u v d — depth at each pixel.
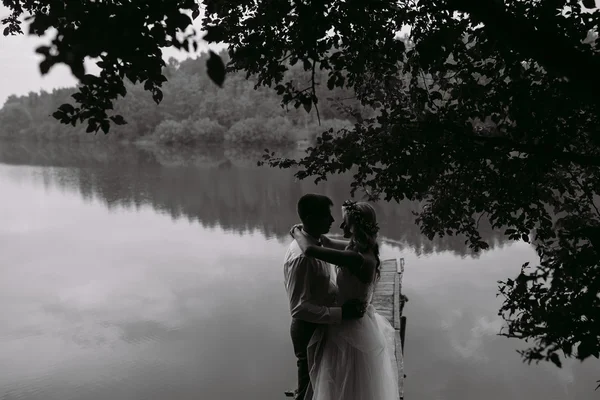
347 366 3.28
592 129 2.56
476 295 10.79
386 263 9.82
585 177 3.11
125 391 7.55
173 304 11.00
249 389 7.64
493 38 2.46
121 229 18.48
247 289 11.77
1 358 8.70
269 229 18.02
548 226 3.04
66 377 8.05
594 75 1.46
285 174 34.53
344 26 2.50
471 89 2.75
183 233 17.67
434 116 2.71
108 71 2.21
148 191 27.62
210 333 9.45
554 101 2.52
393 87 3.02
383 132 2.81
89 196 26.22
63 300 11.38
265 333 9.46
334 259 3.13
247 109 92.06
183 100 99.94
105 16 1.60
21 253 15.27
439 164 2.75
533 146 2.49
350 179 29.41
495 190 2.95
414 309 10.20
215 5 2.85
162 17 1.70
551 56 1.49
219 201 23.94
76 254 15.11
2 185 30.62
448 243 14.84
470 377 7.67
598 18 2.27
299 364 3.65
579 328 1.89
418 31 2.72
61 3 1.60
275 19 2.53
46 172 38.41
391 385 3.44
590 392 7.16
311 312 3.15
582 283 2.09
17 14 3.06
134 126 96.12
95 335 9.55
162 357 8.62
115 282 12.52
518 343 8.59
